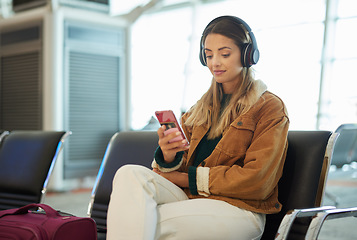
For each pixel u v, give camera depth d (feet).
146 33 24.53
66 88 17.72
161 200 4.71
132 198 4.31
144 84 24.56
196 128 5.53
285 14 20.77
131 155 6.40
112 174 6.40
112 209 4.35
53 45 17.24
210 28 5.39
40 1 17.71
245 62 5.21
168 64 23.84
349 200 15.75
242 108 5.16
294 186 4.99
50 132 7.09
